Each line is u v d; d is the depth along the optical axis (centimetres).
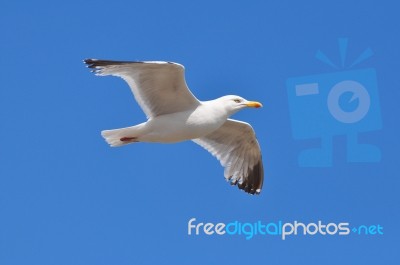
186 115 1213
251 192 1367
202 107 1222
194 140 1347
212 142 1348
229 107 1236
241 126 1314
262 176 1369
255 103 1238
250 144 1345
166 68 1166
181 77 1177
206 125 1222
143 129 1207
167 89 1196
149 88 1196
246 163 1361
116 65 1161
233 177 1357
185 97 1210
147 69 1170
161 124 1205
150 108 1211
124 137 1212
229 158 1353
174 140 1223
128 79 1184
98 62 1153
